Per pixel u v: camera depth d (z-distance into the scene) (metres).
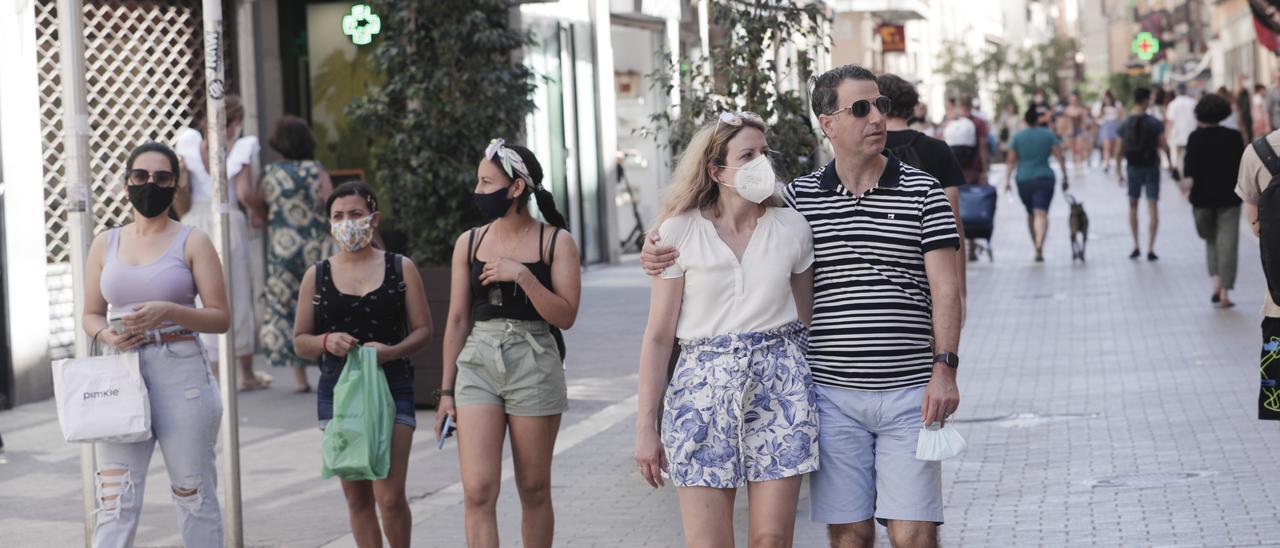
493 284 6.80
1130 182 21.34
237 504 7.48
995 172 50.81
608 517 8.58
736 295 5.37
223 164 7.43
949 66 57.53
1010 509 8.20
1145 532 7.55
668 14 11.22
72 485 10.05
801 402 5.37
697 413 5.34
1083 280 19.44
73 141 7.39
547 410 6.80
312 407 12.89
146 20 15.12
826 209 5.50
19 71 13.28
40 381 13.44
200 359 6.78
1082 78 80.44
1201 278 18.77
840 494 5.49
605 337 16.25
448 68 12.65
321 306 7.05
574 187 23.12
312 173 13.40
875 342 5.41
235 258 13.69
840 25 40.66
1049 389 11.92
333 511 9.09
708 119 10.12
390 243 12.95
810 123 10.30
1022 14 97.62
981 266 22.11
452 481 9.82
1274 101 35.25
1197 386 11.57
